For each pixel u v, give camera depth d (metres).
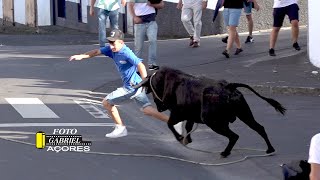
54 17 38.53
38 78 19.72
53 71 20.83
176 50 23.77
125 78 12.73
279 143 12.73
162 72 11.96
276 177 10.90
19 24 39.97
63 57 23.70
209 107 11.43
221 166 11.54
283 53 21.72
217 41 25.59
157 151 12.44
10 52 25.41
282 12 20.77
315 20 19.52
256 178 10.90
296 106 15.73
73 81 19.20
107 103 12.95
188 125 12.24
